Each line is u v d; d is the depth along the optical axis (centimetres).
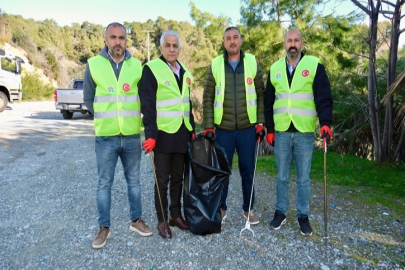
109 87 295
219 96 333
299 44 308
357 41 747
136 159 319
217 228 319
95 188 473
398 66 677
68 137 903
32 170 575
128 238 318
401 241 303
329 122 302
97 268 268
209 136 332
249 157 341
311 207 384
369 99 566
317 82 307
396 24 518
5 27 3278
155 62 310
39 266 272
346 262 269
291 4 754
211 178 316
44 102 2233
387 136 569
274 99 335
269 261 274
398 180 484
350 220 348
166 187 320
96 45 6512
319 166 576
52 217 371
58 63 3509
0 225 351
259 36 732
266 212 377
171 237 316
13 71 1521
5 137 883
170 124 307
